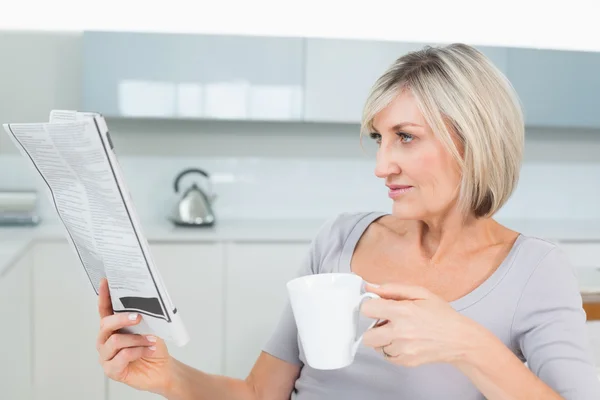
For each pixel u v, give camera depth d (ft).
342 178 12.30
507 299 3.66
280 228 11.09
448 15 12.21
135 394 10.12
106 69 10.40
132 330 3.44
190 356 10.24
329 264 4.23
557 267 3.73
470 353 2.89
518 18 12.34
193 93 10.60
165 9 11.67
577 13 12.40
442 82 3.46
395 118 3.53
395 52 10.91
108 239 2.93
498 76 3.55
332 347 2.84
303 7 11.96
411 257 4.03
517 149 3.61
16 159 11.54
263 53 10.68
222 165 11.98
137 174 11.78
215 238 10.11
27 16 11.44
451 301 3.73
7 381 7.76
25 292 9.27
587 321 4.93
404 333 2.86
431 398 3.63
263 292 10.29
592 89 11.45
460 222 3.86
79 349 10.03
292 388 4.28
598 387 3.24
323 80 10.84
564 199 12.92
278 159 12.11
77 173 2.78
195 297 10.18
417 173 3.57
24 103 11.56
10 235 9.86
